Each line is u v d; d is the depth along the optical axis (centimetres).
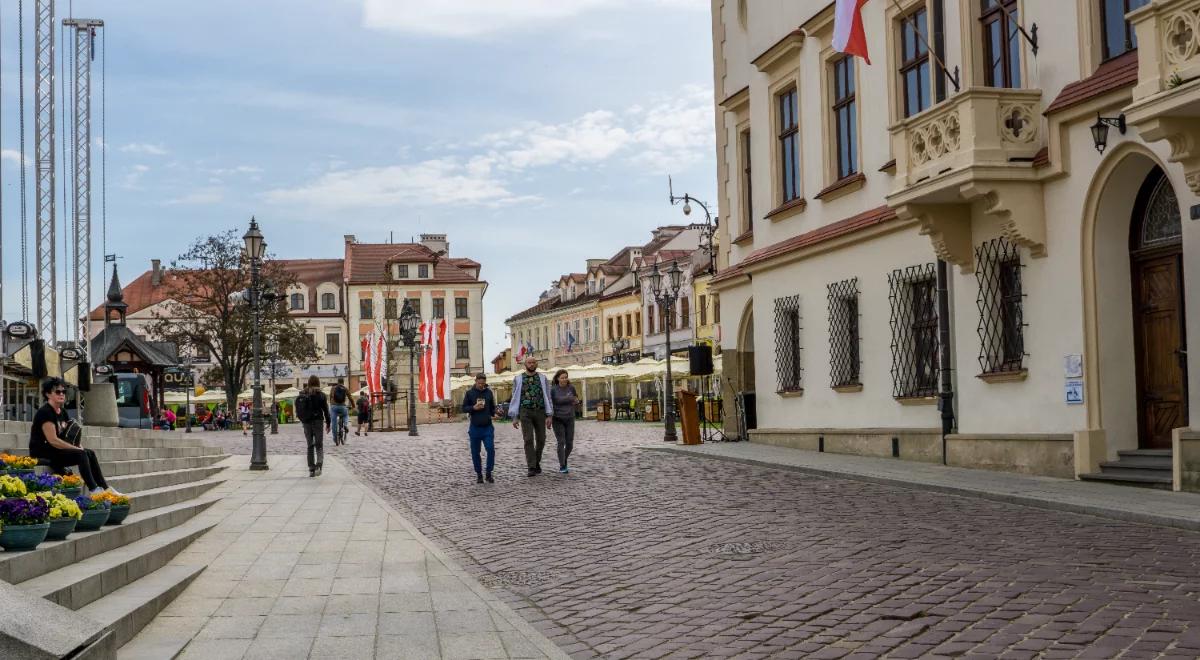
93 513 962
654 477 1981
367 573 1066
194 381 9150
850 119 2361
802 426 2502
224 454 3050
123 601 806
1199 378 1401
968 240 1841
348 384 11044
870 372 2214
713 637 766
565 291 10531
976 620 758
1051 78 1664
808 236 2458
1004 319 1783
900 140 1831
